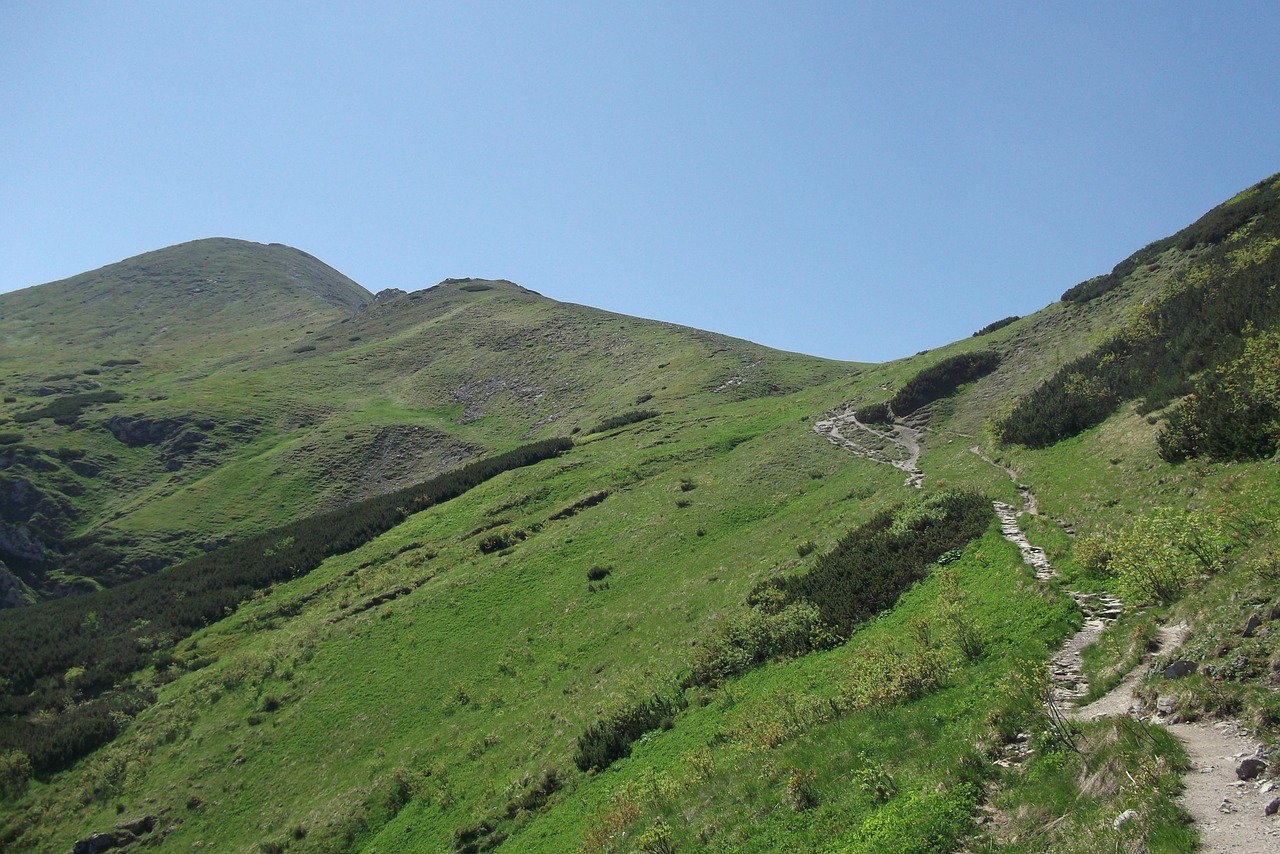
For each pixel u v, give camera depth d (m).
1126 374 42.97
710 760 22.69
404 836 32.16
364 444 130.50
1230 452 25.72
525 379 151.50
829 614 29.89
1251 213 54.59
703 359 126.19
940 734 16.44
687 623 37.84
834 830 14.72
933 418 60.59
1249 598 14.95
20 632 68.00
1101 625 19.47
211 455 131.12
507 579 54.75
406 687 45.19
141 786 44.50
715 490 60.09
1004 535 29.98
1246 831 9.52
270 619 63.84
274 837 36.09
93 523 112.94
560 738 33.03
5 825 43.81
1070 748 13.38
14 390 175.00
